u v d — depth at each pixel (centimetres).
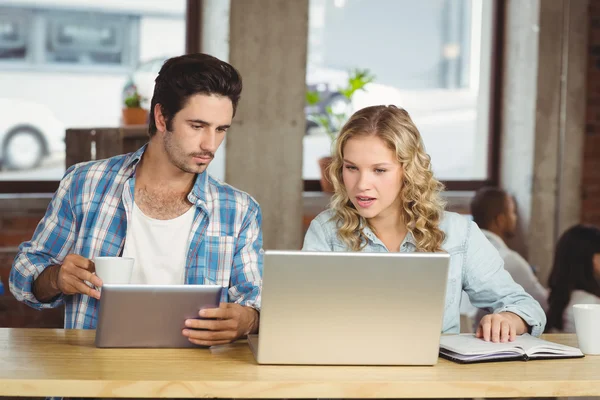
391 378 196
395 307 205
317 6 618
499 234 499
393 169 242
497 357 216
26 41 573
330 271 201
